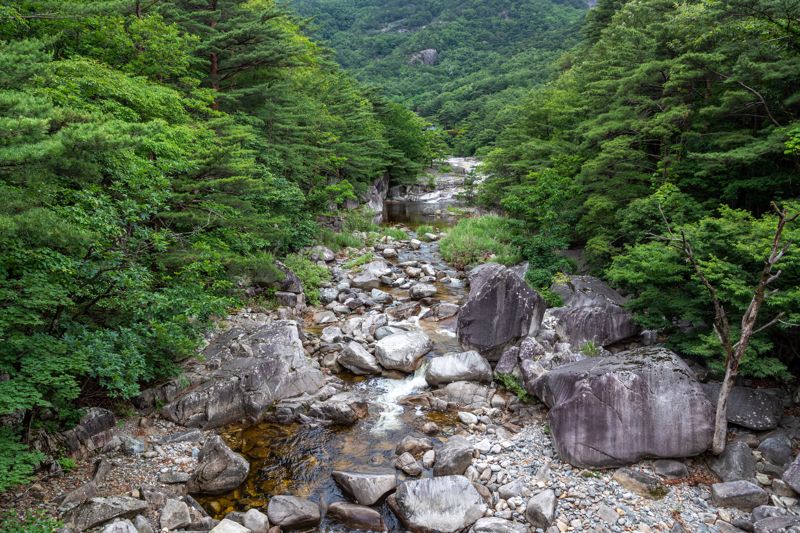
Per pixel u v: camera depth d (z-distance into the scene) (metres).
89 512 7.05
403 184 51.72
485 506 7.95
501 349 13.09
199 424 10.21
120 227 9.60
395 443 10.00
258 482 8.76
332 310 17.34
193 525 7.46
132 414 10.06
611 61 20.34
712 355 10.50
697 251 10.78
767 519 7.27
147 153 11.77
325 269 20.69
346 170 34.34
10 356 7.29
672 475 8.62
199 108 17.33
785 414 9.58
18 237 6.63
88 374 9.61
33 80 7.38
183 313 9.97
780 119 14.04
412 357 13.14
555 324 13.90
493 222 29.36
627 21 28.23
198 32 23.09
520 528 7.40
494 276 13.45
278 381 11.52
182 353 10.68
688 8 17.61
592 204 18.03
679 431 8.76
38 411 8.59
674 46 16.22
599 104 21.30
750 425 9.20
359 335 14.94
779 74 12.16
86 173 6.94
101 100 11.62
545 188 20.80
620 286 15.43
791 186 13.10
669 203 13.87
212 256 12.17
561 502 8.02
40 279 7.50
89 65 12.13
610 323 13.20
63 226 6.55
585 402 9.02
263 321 15.02
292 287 17.83
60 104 10.02
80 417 8.90
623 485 8.45
